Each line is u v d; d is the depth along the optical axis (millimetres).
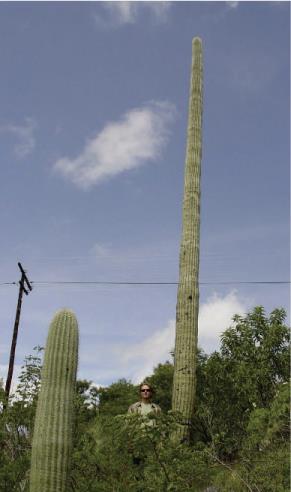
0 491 7176
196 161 12508
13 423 8086
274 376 12102
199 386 12461
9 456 7844
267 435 8539
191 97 13328
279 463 7766
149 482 6422
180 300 11219
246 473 7723
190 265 11477
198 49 13938
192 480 6707
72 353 6301
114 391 22203
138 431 6379
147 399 9000
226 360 12609
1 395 8344
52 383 6125
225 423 11367
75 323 6492
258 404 11625
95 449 6992
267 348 12297
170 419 6496
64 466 5906
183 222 11969
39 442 5906
